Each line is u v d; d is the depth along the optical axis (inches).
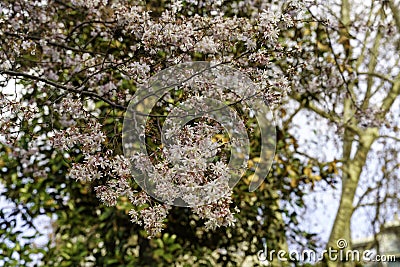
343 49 205.9
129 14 114.0
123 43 141.9
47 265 206.7
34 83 149.5
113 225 192.2
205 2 146.6
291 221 206.5
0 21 133.3
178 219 191.6
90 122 110.0
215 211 96.3
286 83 108.5
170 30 108.0
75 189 199.6
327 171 206.8
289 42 177.0
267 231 202.7
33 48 133.9
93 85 149.6
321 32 186.1
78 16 160.7
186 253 202.5
